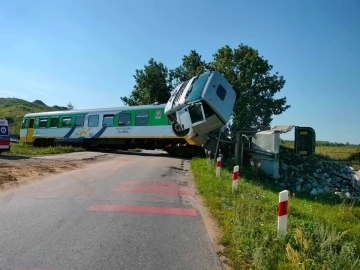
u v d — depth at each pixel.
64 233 5.91
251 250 5.02
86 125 26.56
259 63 33.41
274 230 5.76
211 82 16.92
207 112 16.77
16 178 11.51
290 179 17.00
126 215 7.21
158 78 40.66
